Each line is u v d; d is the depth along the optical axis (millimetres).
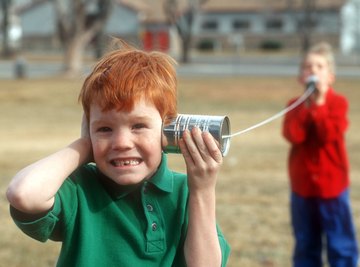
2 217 7676
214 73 38406
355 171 11047
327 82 5727
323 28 68062
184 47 49812
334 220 5676
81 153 2371
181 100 25203
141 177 2344
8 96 25953
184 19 53531
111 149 2316
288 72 39594
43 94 26328
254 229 7344
